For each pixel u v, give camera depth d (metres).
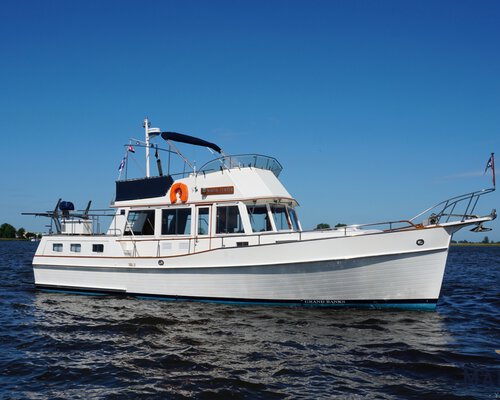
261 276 15.08
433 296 13.96
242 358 10.23
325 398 8.02
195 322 13.48
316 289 14.68
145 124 20.02
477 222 13.55
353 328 12.72
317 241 14.41
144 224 18.14
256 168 17.08
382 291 14.27
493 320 14.30
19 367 9.73
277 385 8.64
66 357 10.45
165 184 18.00
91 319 14.23
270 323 13.30
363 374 9.20
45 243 19.64
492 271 36.59
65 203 20.41
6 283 24.06
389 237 13.94
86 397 8.13
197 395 8.19
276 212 16.92
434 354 10.41
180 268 16.22
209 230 16.89
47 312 15.42
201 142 18.97
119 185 19.02
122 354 10.60
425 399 7.96
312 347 11.04
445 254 13.73
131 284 17.30
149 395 8.20
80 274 18.56
